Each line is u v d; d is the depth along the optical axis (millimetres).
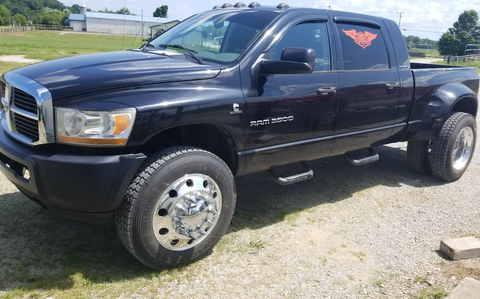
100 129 2555
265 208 4105
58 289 2658
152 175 2686
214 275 2939
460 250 3264
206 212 2955
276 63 3162
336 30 3961
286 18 3582
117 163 2582
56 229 3426
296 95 3459
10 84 2924
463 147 5152
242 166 3336
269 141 3402
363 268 3139
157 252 2818
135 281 2809
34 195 2764
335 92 3752
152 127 2670
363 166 5609
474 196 4695
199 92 2904
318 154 3926
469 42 88688
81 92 2604
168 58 3361
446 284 2914
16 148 2777
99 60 3191
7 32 68375
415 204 4406
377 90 4125
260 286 2850
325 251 3357
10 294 2572
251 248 3328
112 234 3400
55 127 2588
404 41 4652
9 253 3027
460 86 5016
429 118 4742
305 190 4648
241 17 3709
